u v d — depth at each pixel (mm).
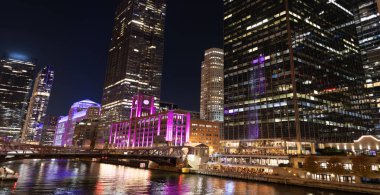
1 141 96438
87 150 127750
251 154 127938
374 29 170375
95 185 84875
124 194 71375
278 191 77062
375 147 112625
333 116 139125
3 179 83562
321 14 155375
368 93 166500
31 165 173875
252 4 160250
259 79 143750
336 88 147375
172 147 149500
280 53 135125
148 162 168125
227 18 177000
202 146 145125
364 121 158000
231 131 152875
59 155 107812
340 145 134375
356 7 183375
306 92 129000
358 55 172750
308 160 90375
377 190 68438
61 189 75000
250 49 153625
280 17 139625
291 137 121750
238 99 153625
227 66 167000
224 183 93812
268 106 135500
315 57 141125
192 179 105562
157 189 80375
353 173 78375
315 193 73688
